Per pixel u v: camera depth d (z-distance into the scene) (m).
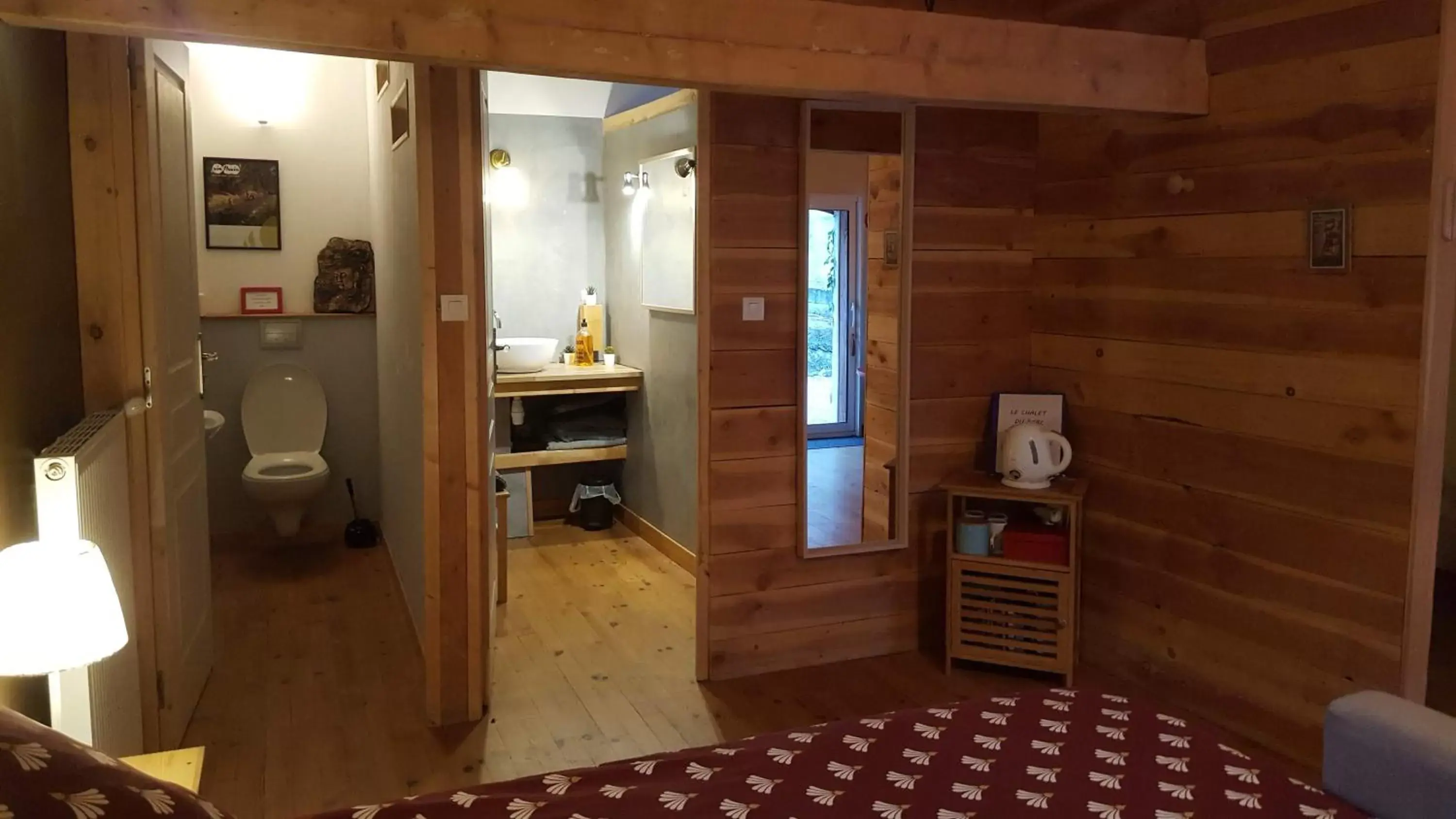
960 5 3.76
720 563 3.65
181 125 3.37
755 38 2.72
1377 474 2.81
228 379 5.18
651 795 1.75
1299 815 1.68
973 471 3.97
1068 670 3.60
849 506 3.81
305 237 5.30
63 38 2.65
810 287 3.67
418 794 2.87
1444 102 2.62
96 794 1.30
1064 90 3.07
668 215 4.93
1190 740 1.95
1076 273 3.78
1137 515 3.59
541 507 5.85
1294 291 3.01
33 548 1.86
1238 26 3.14
